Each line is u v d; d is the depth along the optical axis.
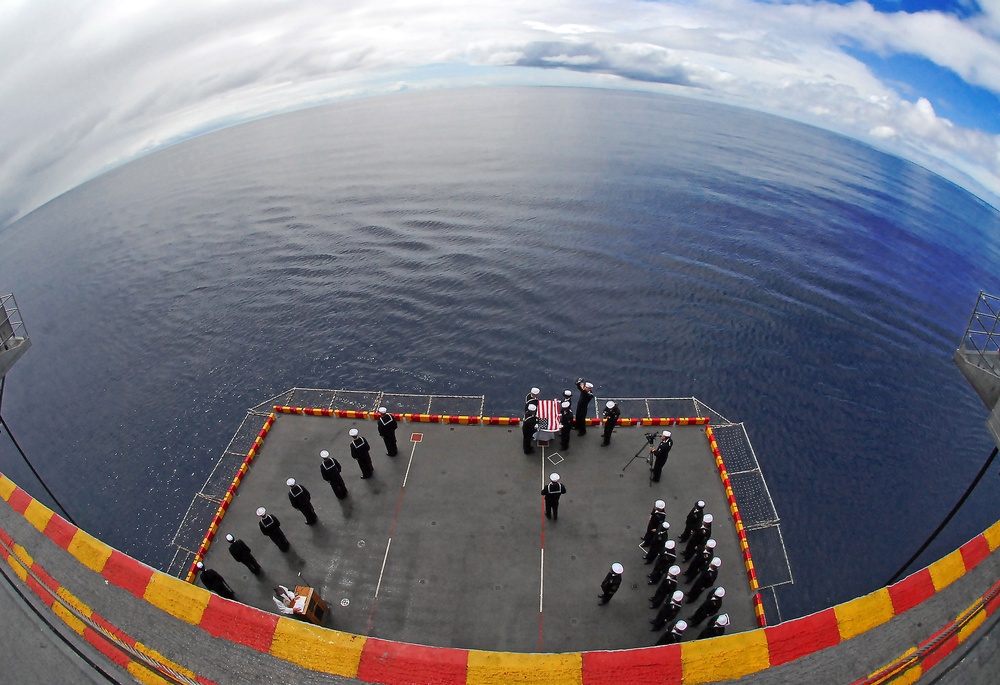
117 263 80.38
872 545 36.72
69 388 53.94
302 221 89.00
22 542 24.86
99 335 62.06
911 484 41.31
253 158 136.88
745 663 18.52
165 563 36.91
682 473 26.91
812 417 47.16
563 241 76.88
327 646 19.09
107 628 21.03
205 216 95.69
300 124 179.62
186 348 58.00
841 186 109.44
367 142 142.00
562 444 27.95
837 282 68.12
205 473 43.38
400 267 71.44
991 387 20.77
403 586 22.17
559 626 20.78
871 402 49.03
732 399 48.69
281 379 52.28
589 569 22.75
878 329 59.31
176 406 50.12
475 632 20.62
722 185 102.38
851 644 19.44
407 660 18.58
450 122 163.62
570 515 24.89
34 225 106.81
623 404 35.12
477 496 25.80
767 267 70.94
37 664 20.91
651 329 57.72
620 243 76.25
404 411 33.12
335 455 28.22
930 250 80.25
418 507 25.31
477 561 23.05
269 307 64.19
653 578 21.72
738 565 23.19
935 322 61.12
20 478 44.31
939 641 19.89
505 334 56.94
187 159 145.75
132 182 128.25
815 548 36.44
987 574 22.34
